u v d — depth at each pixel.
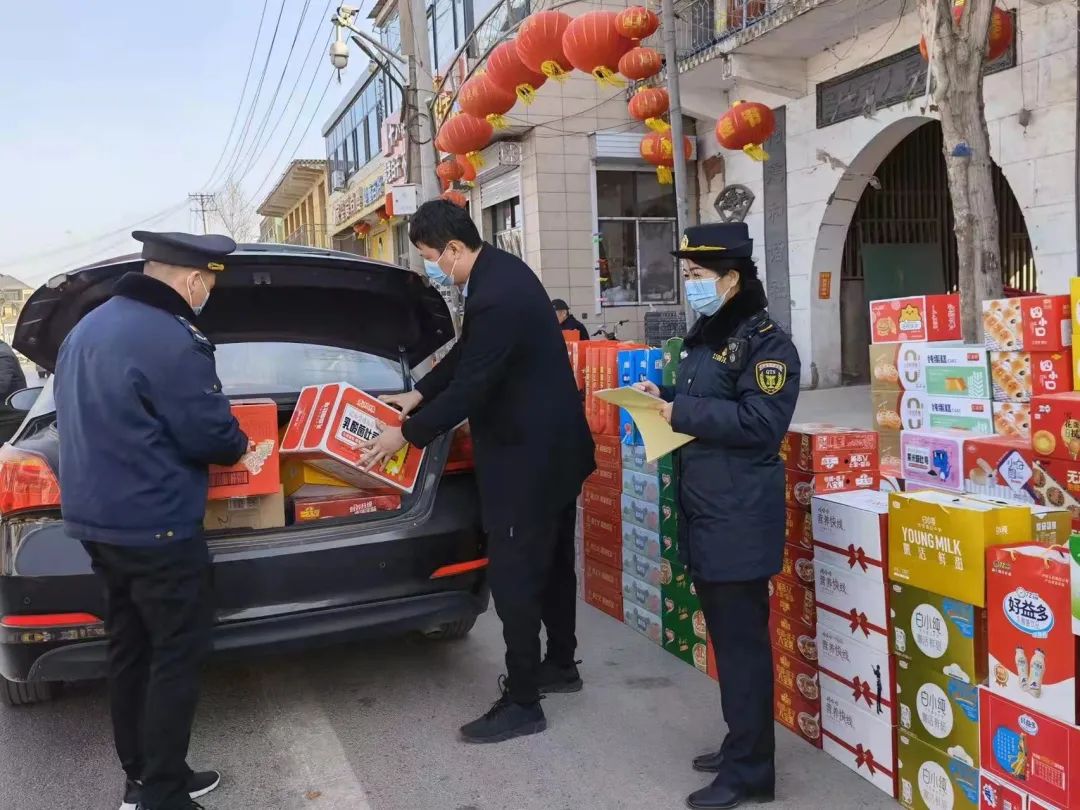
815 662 2.96
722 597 2.57
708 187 12.85
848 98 9.97
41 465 2.76
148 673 2.65
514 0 12.95
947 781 2.38
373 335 3.94
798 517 3.02
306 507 3.10
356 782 2.84
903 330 3.85
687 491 2.61
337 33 11.91
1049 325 3.14
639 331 13.46
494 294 2.90
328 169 29.59
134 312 2.46
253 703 3.49
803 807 2.59
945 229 12.24
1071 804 2.00
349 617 3.05
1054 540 2.33
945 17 4.60
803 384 11.20
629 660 3.80
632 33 7.63
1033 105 7.75
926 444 3.50
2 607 2.71
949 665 2.35
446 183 11.30
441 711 3.37
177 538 2.45
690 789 2.73
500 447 3.02
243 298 3.55
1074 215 7.51
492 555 3.08
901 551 2.48
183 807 2.60
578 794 2.72
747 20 10.02
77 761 3.04
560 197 12.91
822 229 10.69
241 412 2.91
